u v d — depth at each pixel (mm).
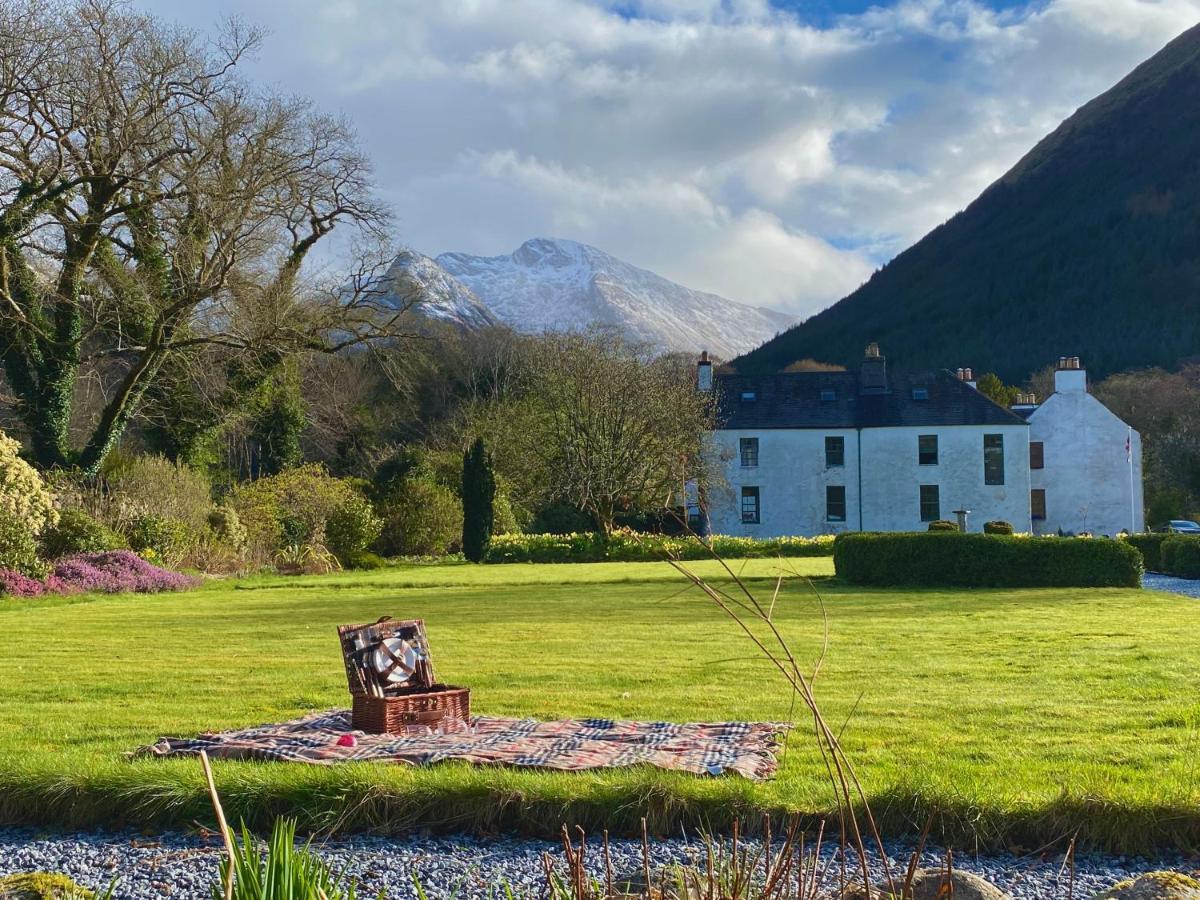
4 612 16844
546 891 4074
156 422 31141
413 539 34094
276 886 2164
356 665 6750
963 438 42500
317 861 2492
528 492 40062
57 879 3387
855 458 43031
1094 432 43938
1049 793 4867
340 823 4789
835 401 44156
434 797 5082
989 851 4672
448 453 39656
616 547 31375
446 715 6711
